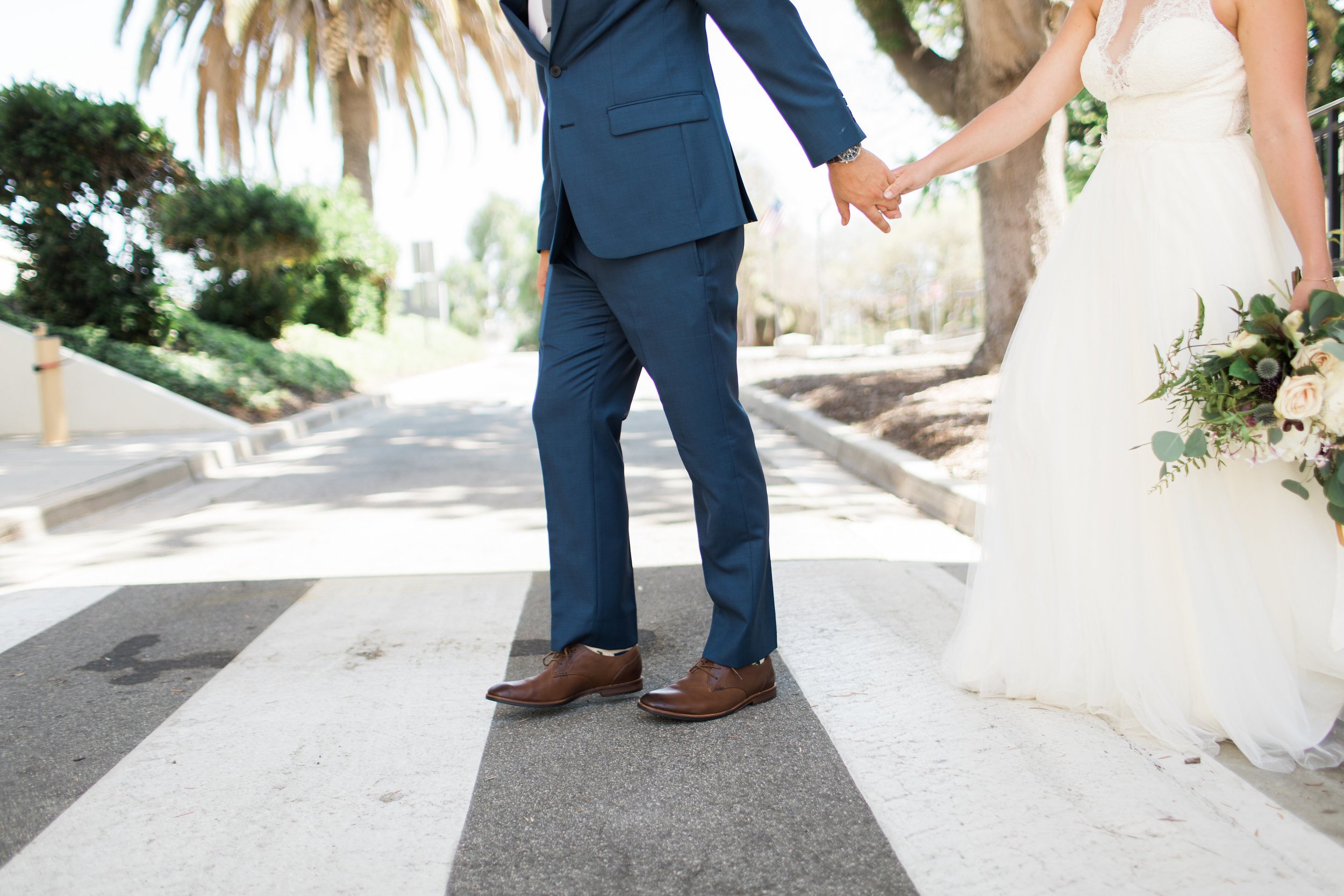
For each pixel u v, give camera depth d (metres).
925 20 9.91
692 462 2.23
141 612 3.38
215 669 2.74
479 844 1.73
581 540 2.32
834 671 2.52
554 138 2.17
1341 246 3.51
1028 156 7.95
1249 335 1.86
